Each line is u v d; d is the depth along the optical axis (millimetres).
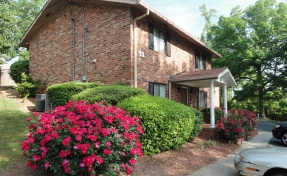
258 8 26547
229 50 27609
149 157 6148
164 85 11781
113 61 9938
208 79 10703
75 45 11461
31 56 14133
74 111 4492
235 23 26250
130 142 4500
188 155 6852
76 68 11336
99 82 10320
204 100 16734
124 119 4574
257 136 12250
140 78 9883
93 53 10695
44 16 12555
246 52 24188
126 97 7492
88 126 4102
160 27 11531
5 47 17750
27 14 27453
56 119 4168
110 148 4156
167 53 11961
